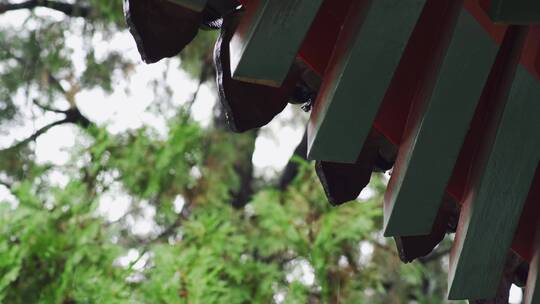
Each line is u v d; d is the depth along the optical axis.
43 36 9.26
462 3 1.74
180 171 7.74
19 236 6.66
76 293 6.40
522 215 2.12
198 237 7.04
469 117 1.77
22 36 9.38
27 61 9.41
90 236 6.62
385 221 1.85
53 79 9.67
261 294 7.00
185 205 8.17
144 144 7.63
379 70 1.69
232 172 8.88
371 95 1.70
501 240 1.89
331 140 1.72
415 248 2.12
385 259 7.57
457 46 1.75
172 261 6.41
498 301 2.13
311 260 7.11
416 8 1.67
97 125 7.57
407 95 1.90
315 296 7.23
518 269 2.19
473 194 1.89
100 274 6.54
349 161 1.74
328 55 1.84
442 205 2.09
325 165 1.97
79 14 9.45
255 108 1.80
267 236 7.54
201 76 9.52
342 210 7.21
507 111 1.84
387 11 1.67
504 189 1.87
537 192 2.12
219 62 1.74
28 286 6.51
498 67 1.90
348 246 7.34
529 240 2.12
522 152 1.86
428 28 1.86
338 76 1.69
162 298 6.24
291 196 7.62
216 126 9.62
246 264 7.08
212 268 6.97
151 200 8.05
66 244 6.59
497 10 1.74
